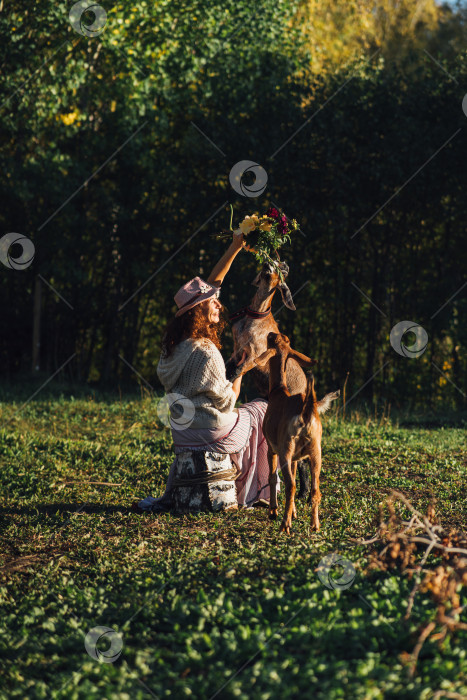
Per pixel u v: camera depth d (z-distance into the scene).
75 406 10.92
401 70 12.57
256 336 6.05
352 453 8.09
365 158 11.98
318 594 3.79
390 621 3.42
